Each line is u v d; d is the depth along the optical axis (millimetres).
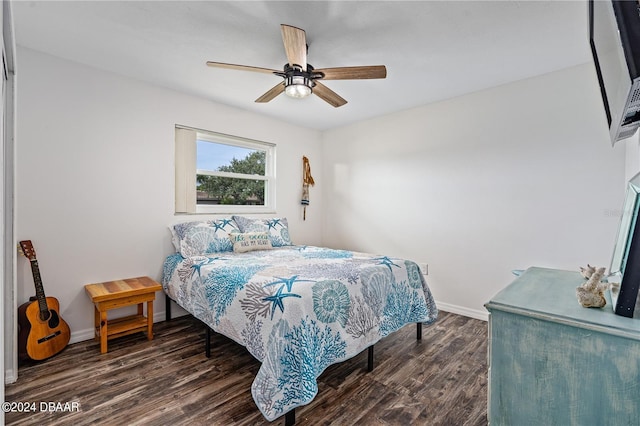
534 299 1087
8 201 1806
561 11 1769
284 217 4062
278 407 1425
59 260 2363
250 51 2268
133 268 2756
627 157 2193
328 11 1781
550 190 2586
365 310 1954
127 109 2705
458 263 3139
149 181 2848
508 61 2381
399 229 3639
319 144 4535
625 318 898
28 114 2229
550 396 935
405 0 1684
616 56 863
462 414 1609
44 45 2193
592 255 2398
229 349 2326
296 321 1551
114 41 2143
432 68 2502
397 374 1993
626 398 822
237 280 1942
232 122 3469
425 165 3393
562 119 2520
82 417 1557
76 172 2443
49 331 2166
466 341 2492
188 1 1719
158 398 1717
